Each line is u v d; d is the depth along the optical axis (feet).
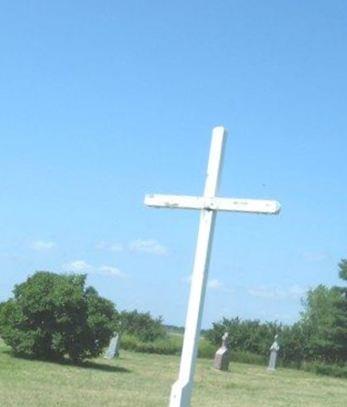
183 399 32.35
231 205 32.94
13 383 68.18
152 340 175.73
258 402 75.92
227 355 129.08
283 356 180.14
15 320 95.45
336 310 184.65
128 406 59.93
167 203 34.37
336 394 99.19
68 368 89.30
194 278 33.40
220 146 33.86
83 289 97.04
